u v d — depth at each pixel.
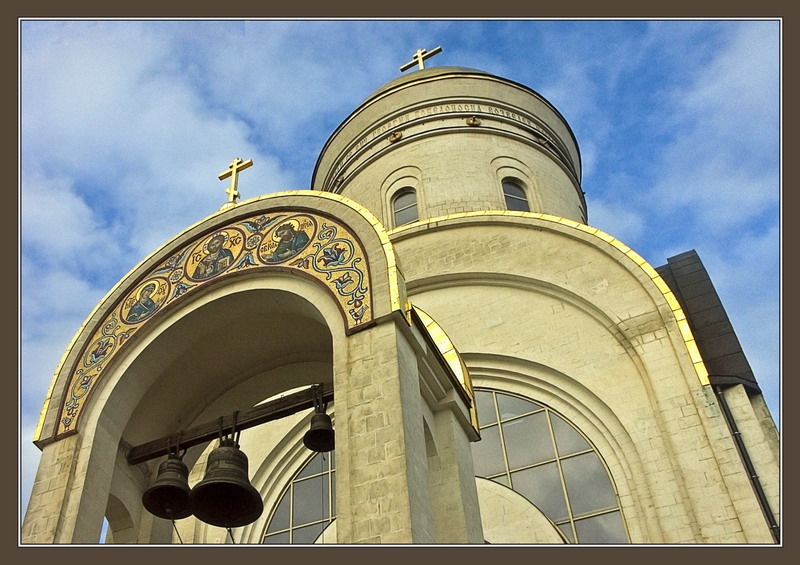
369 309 10.87
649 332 18.05
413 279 21.09
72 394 12.26
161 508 11.71
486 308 20.39
